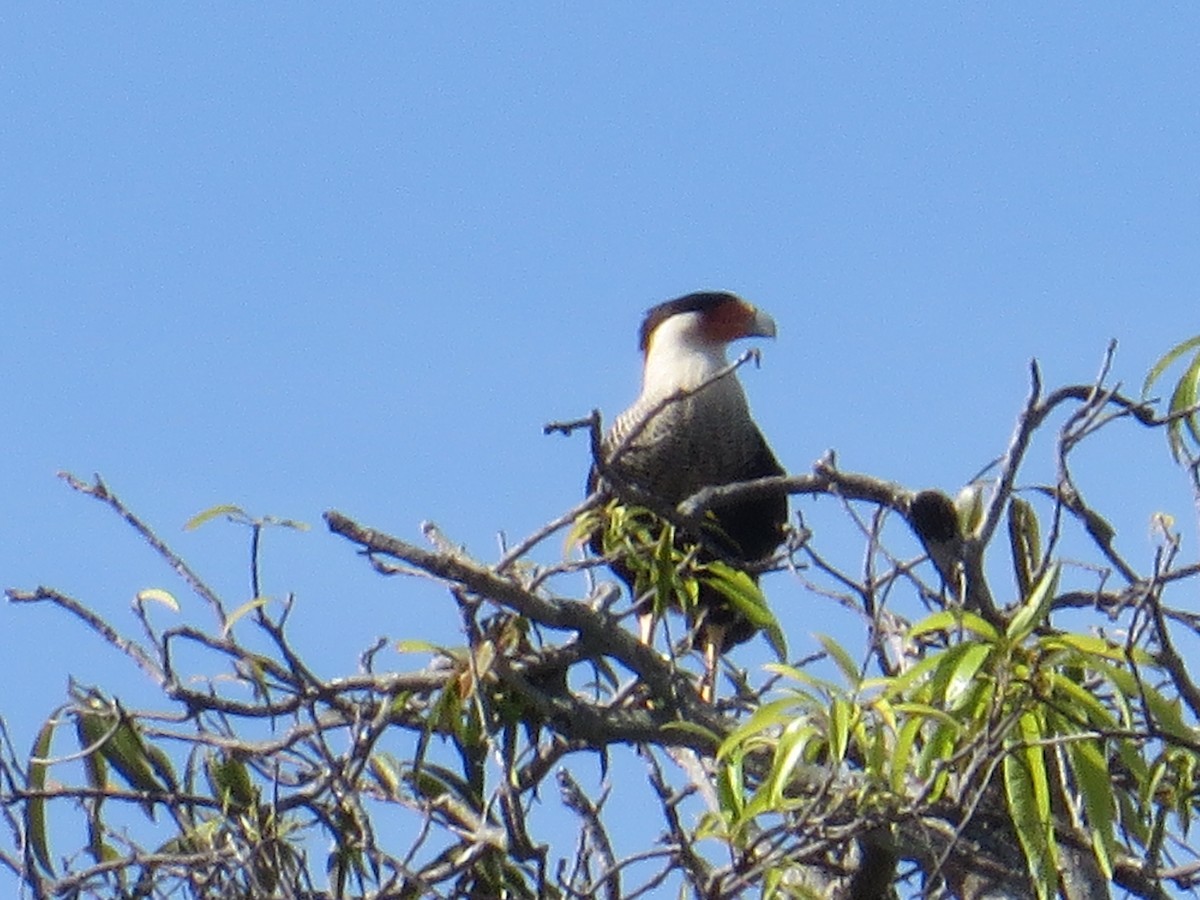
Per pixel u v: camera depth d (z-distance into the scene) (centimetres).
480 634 1009
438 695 1023
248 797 1012
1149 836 900
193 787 1023
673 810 957
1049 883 797
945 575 962
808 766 980
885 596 959
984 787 801
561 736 1059
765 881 880
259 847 930
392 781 1020
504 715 1034
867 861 990
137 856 941
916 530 976
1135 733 800
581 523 1084
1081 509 970
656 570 1052
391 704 998
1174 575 941
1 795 944
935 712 801
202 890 932
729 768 878
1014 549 1002
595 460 1024
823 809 896
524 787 1063
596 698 1113
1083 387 927
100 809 995
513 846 968
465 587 1001
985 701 809
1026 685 805
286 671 1003
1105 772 806
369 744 966
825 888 1074
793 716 847
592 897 904
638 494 1038
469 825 1015
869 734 826
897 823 854
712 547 1066
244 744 983
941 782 852
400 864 909
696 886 881
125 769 997
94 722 1006
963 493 991
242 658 988
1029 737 809
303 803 977
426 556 991
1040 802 806
